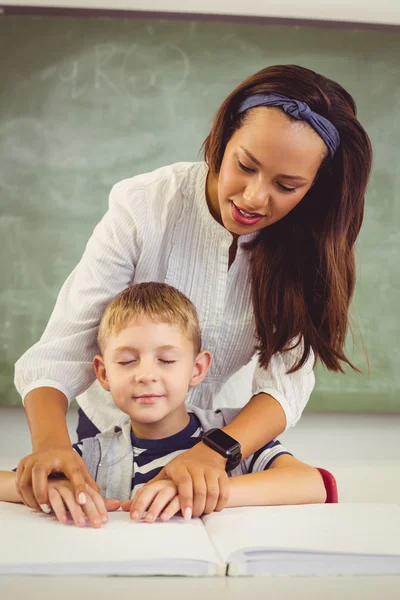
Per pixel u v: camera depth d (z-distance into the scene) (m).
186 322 1.14
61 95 3.28
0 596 0.67
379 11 3.24
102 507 0.89
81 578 0.72
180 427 1.15
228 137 1.12
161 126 3.30
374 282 3.35
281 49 3.27
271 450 1.17
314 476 1.08
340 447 2.82
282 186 1.06
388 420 3.36
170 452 1.14
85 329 1.22
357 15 3.24
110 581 0.72
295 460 1.14
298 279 1.25
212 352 1.34
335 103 1.11
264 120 1.04
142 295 1.14
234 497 1.01
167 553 0.75
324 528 0.84
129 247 1.23
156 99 3.29
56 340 1.21
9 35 3.25
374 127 3.32
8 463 2.39
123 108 3.29
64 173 3.31
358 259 3.34
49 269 3.32
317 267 1.25
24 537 0.79
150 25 3.26
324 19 3.26
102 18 3.25
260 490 1.03
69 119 3.29
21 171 3.30
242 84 1.10
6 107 3.28
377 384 3.36
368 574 0.77
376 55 3.29
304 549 0.76
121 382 1.11
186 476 0.95
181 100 3.29
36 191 3.30
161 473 0.99
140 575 0.74
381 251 3.34
